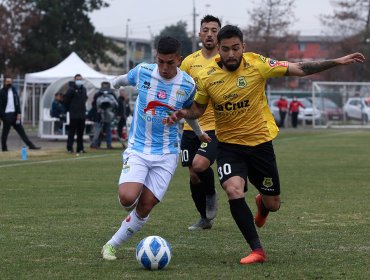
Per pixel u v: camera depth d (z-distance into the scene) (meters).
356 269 14.02
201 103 15.46
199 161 18.47
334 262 14.72
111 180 31.20
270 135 15.42
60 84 65.75
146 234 18.11
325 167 38.12
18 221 19.91
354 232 18.45
